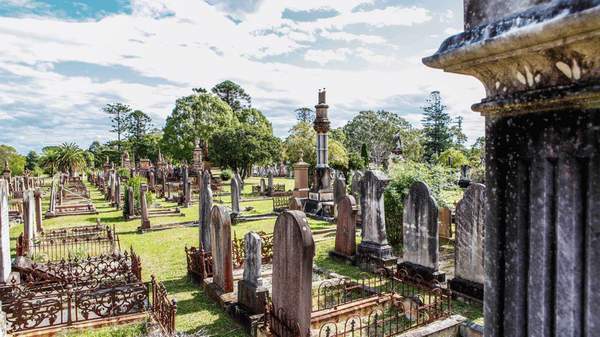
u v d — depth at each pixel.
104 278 8.94
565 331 1.22
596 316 1.13
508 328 1.40
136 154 70.31
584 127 1.12
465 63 1.41
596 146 1.10
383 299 7.20
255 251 6.90
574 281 1.18
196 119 45.72
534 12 1.10
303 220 5.72
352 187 17.86
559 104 1.17
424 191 8.66
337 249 11.12
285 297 5.93
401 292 8.18
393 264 9.83
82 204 23.97
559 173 1.20
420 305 6.89
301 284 5.53
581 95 1.08
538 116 1.25
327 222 17.25
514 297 1.37
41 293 8.08
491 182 1.44
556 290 1.24
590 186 1.13
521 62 1.24
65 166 44.78
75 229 15.00
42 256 11.35
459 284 7.89
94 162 66.19
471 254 7.78
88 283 8.38
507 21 1.19
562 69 1.13
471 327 6.09
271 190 28.95
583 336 1.17
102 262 9.70
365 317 6.89
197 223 17.50
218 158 38.94
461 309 7.42
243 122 52.47
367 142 64.56
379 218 9.98
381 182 9.92
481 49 1.27
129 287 7.50
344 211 10.81
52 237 13.68
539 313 1.29
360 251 10.38
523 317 1.35
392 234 12.05
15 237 15.18
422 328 6.04
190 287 8.98
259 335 6.32
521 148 1.31
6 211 8.73
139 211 20.22
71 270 9.08
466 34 1.37
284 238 5.96
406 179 12.59
